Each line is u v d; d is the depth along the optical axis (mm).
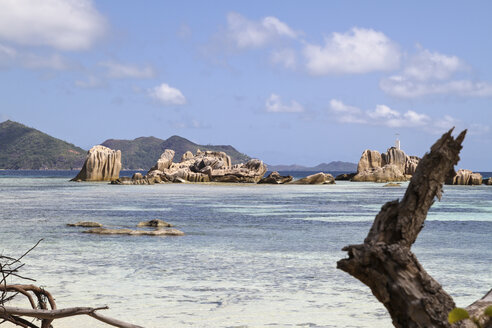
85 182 101125
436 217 35062
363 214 36625
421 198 2398
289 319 9945
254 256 17625
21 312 4496
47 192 66000
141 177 99312
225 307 10789
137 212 37125
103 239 21922
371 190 79125
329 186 94750
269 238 22828
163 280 13445
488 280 13656
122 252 18266
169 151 106000
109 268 15062
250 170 105500
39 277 13633
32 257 17031
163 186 88312
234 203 48094
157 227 26812
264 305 10992
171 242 21219
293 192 71438
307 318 10008
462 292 12320
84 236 22891
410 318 2271
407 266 2297
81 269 14867
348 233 25094
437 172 2396
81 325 9250
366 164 118688
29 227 26609
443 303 2250
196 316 10062
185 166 106188
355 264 2357
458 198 59500
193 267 15383
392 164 115875
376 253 2320
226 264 15953
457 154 2410
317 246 20281
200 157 108938
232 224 29328
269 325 9555
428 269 15344
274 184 100375
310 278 13773
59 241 21219
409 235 2398
